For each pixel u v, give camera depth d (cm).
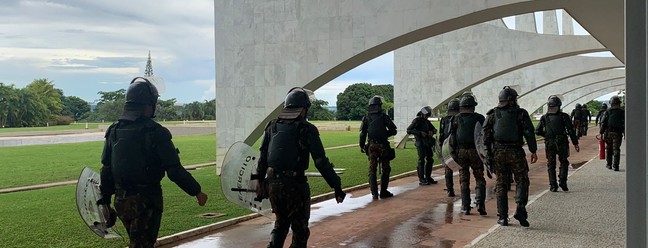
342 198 502
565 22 3506
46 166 1645
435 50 2702
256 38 1560
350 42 1434
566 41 2441
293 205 481
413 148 2438
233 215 805
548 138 983
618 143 1296
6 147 2559
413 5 1359
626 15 328
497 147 683
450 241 636
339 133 3697
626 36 329
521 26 3123
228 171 544
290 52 1513
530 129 671
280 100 1524
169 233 679
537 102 4503
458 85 2642
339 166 1548
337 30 1451
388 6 1389
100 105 7750
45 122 6153
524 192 669
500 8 1239
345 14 1441
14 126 5812
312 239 659
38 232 694
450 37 2664
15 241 644
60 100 7494
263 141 510
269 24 1541
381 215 816
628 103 331
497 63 2566
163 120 6919
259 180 511
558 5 1192
